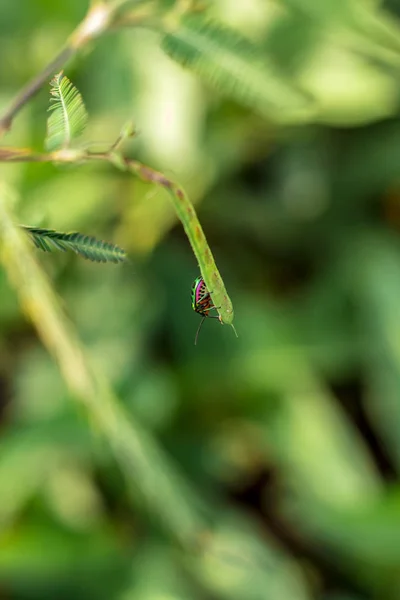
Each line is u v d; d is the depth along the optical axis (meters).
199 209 1.05
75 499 0.95
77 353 0.68
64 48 0.56
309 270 1.09
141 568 0.91
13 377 1.03
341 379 1.01
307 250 1.09
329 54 0.96
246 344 0.99
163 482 0.78
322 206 1.09
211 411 1.00
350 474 0.94
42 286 0.66
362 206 1.09
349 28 0.67
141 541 0.93
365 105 0.97
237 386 0.99
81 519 0.93
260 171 1.11
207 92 1.02
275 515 0.97
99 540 0.92
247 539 0.91
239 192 1.08
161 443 0.96
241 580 0.89
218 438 0.99
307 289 1.06
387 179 1.07
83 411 0.71
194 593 0.89
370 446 0.99
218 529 0.91
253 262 1.08
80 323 1.00
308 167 1.10
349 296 1.03
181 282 1.03
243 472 0.99
